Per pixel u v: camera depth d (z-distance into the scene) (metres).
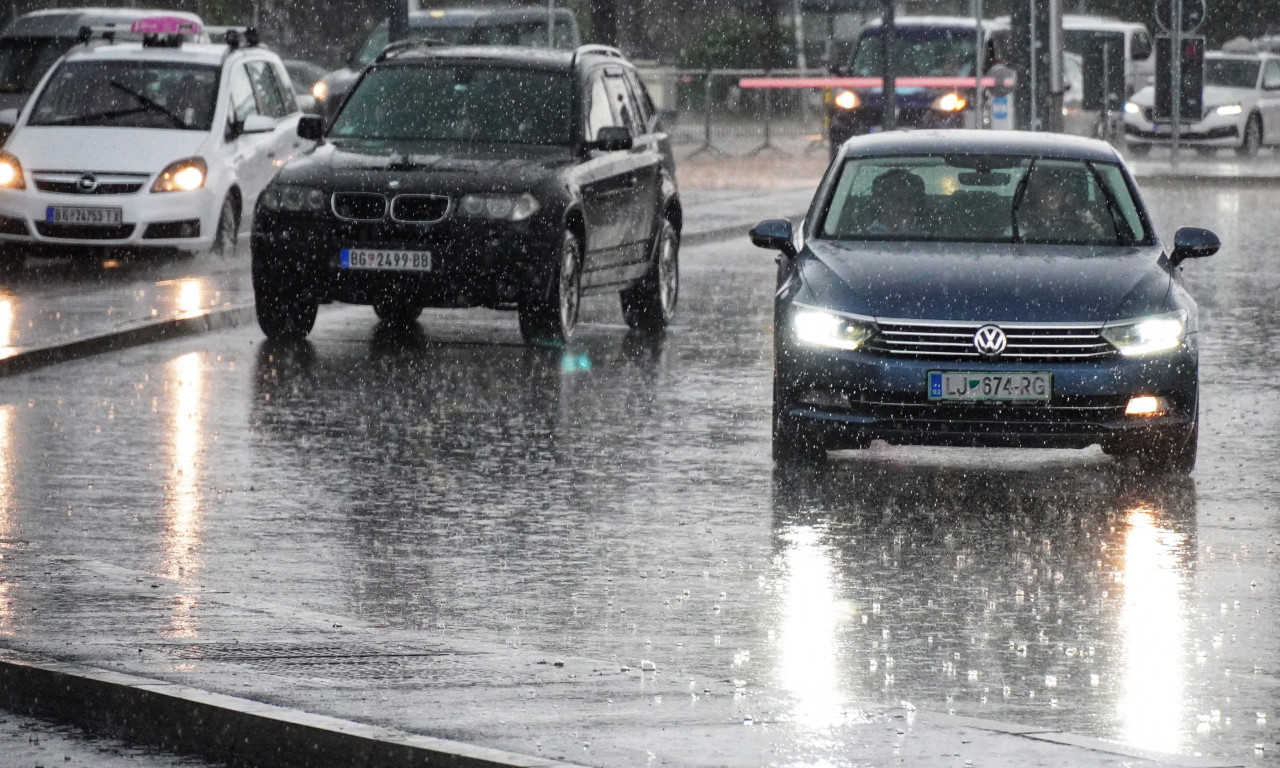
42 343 40.62
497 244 42.66
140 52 60.34
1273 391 38.44
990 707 19.14
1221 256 63.44
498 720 17.66
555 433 33.78
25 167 56.22
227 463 30.88
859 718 17.77
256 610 21.45
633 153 47.75
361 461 31.20
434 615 22.45
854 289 30.22
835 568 24.72
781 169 104.00
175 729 18.22
